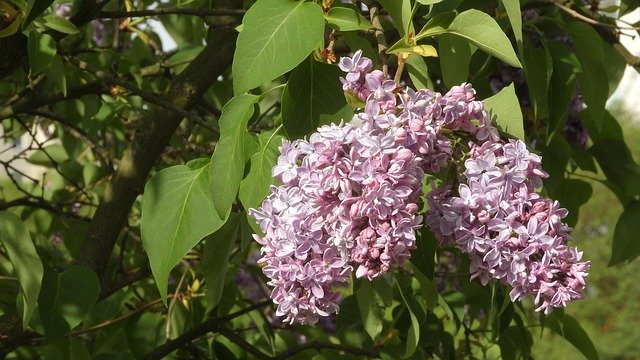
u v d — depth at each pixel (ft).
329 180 1.96
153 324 3.39
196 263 3.79
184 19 4.14
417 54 2.35
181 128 4.15
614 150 3.51
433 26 2.28
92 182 4.54
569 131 3.65
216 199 2.30
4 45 2.96
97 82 3.65
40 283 2.54
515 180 2.06
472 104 2.08
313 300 2.04
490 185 2.04
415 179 1.96
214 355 3.53
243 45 2.23
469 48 2.42
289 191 2.03
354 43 2.48
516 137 2.23
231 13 3.08
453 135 2.12
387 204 1.94
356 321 3.43
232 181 2.29
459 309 3.43
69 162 4.54
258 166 2.38
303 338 4.42
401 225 1.95
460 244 2.06
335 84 2.36
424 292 2.61
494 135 2.11
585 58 3.05
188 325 3.56
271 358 3.40
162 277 2.36
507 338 3.62
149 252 2.38
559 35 3.33
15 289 3.52
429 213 2.08
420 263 2.36
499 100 2.24
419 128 1.99
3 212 2.54
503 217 2.05
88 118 3.98
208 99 4.23
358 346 3.43
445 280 4.03
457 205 2.04
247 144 2.42
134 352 3.33
